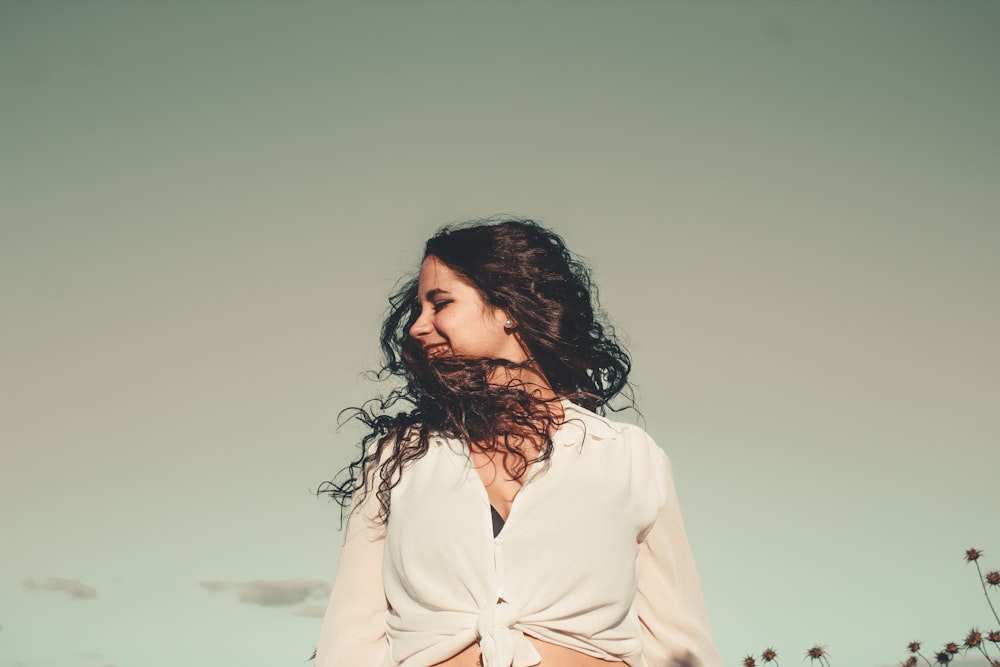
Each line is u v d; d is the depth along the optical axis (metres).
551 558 1.79
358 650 1.88
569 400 2.11
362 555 1.94
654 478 2.02
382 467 1.95
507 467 1.90
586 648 1.79
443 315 2.02
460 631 1.75
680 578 2.02
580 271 2.22
